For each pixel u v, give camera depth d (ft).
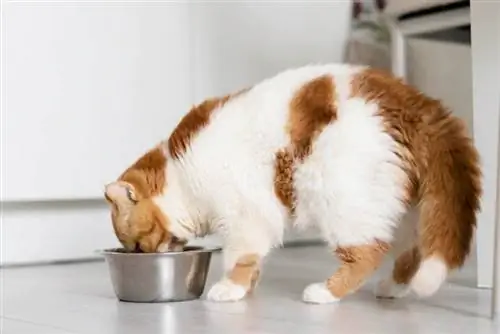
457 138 4.53
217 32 7.80
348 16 8.88
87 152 7.02
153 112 7.41
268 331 3.84
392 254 4.88
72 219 7.23
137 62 7.27
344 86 4.65
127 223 4.92
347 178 4.42
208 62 7.75
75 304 4.79
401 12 6.14
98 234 7.39
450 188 4.42
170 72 7.49
